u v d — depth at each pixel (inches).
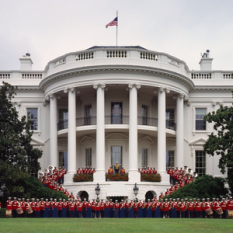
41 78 1667.1
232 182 1305.4
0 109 1317.7
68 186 1387.8
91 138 1544.0
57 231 682.8
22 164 1280.8
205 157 1616.6
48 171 1419.8
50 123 1541.6
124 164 1521.9
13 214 1106.7
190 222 867.4
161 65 1454.2
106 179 1375.5
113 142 1530.5
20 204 1090.7
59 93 1534.2
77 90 1477.6
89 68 1412.4
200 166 1614.2
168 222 869.8
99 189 1318.9
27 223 835.4
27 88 1638.8
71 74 1449.3
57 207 1116.5
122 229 717.9
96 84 1413.6
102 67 1401.3
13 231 682.2
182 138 1526.8
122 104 1542.8
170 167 1569.9
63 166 1610.5
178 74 1480.1
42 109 1642.5
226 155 1274.6
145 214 1145.4
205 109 1647.4
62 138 1626.5
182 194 1222.3
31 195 1236.5
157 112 1608.0
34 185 1257.4
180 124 1529.3
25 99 1651.1
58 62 1546.5
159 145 1435.8
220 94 1647.4
